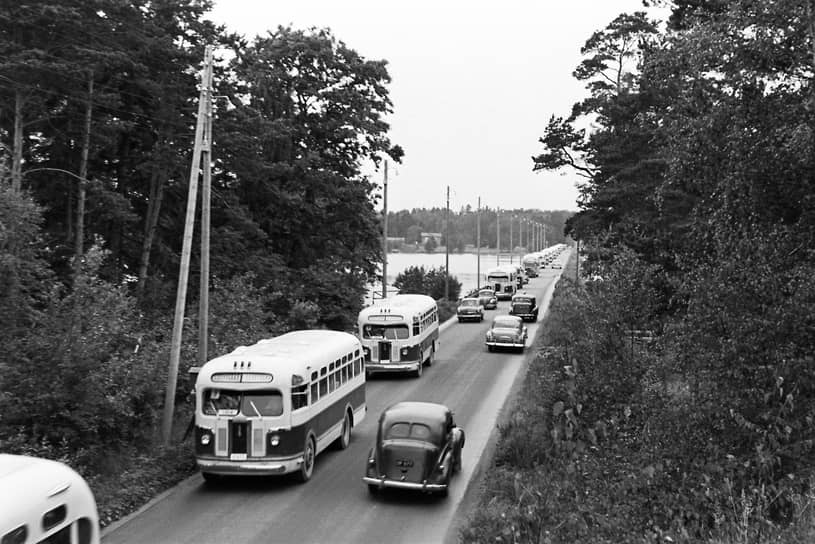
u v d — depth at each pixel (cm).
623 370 1584
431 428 1603
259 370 1661
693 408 1312
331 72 4212
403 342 3084
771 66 1580
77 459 1556
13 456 891
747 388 1288
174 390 1903
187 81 3209
